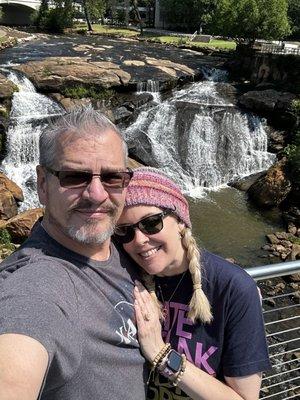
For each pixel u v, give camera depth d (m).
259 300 0.65
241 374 0.63
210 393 0.62
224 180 5.64
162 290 0.68
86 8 12.88
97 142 0.54
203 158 5.75
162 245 0.64
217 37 12.13
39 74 5.96
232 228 4.31
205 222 4.39
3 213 3.76
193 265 0.63
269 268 0.81
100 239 0.55
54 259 0.53
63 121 0.55
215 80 7.54
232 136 5.89
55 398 0.48
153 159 5.54
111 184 0.55
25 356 0.40
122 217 0.63
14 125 5.14
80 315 0.50
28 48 8.47
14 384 0.39
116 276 0.60
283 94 6.16
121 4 16.94
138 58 7.98
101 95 6.02
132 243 0.64
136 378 0.58
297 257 3.77
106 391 0.52
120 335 0.56
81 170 0.53
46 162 0.54
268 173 4.96
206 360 0.65
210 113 5.98
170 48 10.05
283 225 4.45
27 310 0.43
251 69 7.52
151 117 5.92
